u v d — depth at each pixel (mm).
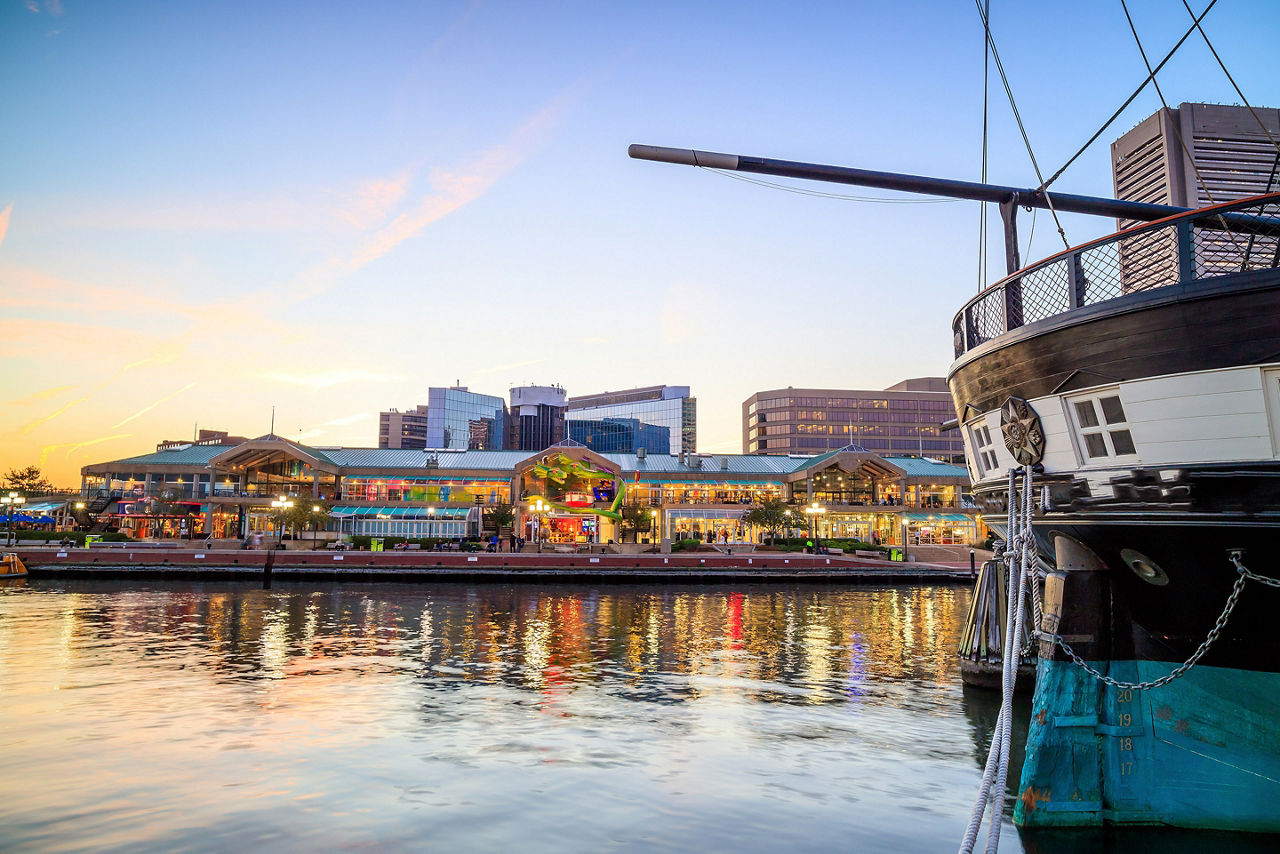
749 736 14938
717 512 81812
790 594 49219
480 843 9500
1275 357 8570
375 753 13328
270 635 28203
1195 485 9055
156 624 30906
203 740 14000
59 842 9336
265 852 9117
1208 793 9867
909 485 86125
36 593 43656
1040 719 10227
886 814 10766
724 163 13844
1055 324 10391
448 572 54531
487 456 87875
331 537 70750
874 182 14125
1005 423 11461
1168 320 9227
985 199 14484
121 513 76938
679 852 9312
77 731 14547
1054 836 9789
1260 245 9938
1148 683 9586
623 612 37688
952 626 33156
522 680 20266
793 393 173875
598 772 12453
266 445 77125
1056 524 10719
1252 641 9648
